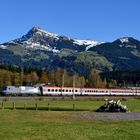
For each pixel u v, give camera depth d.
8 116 58.62
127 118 62.47
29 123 49.19
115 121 55.97
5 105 91.62
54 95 166.75
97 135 38.28
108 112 76.25
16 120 53.16
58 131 40.59
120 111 78.06
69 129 42.56
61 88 169.25
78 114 66.81
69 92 170.50
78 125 47.84
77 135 38.00
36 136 36.81
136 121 56.16
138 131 41.94
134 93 196.25
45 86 169.12
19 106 88.00
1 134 37.34
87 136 37.50
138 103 123.00
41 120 54.34
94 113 70.94
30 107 84.81
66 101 123.69
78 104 107.38
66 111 74.25
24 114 62.88
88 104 108.56
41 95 166.38
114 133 39.88
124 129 43.56
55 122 51.84
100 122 53.69
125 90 191.50
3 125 45.81
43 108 83.19
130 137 37.31
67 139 35.53
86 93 174.38
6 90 166.00
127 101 135.88
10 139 34.69
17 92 166.50
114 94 185.75
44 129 42.12
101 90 180.25
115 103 79.56
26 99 127.81
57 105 98.56
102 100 136.50
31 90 168.75
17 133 38.41
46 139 35.34
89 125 48.06
